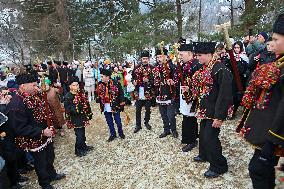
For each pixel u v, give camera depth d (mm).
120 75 10195
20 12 25828
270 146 2533
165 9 13305
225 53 6270
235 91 6191
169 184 4645
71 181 5355
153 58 9227
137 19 13516
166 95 6344
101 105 7008
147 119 7320
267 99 2773
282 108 2410
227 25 3850
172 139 6375
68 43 23422
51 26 23625
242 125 3121
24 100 4578
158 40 12734
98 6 22453
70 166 6012
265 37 6660
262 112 2812
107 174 5422
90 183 5195
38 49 25031
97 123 8867
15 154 4953
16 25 26844
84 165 5969
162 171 5105
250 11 11727
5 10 26844
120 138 7094
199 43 4402
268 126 2748
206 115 4379
